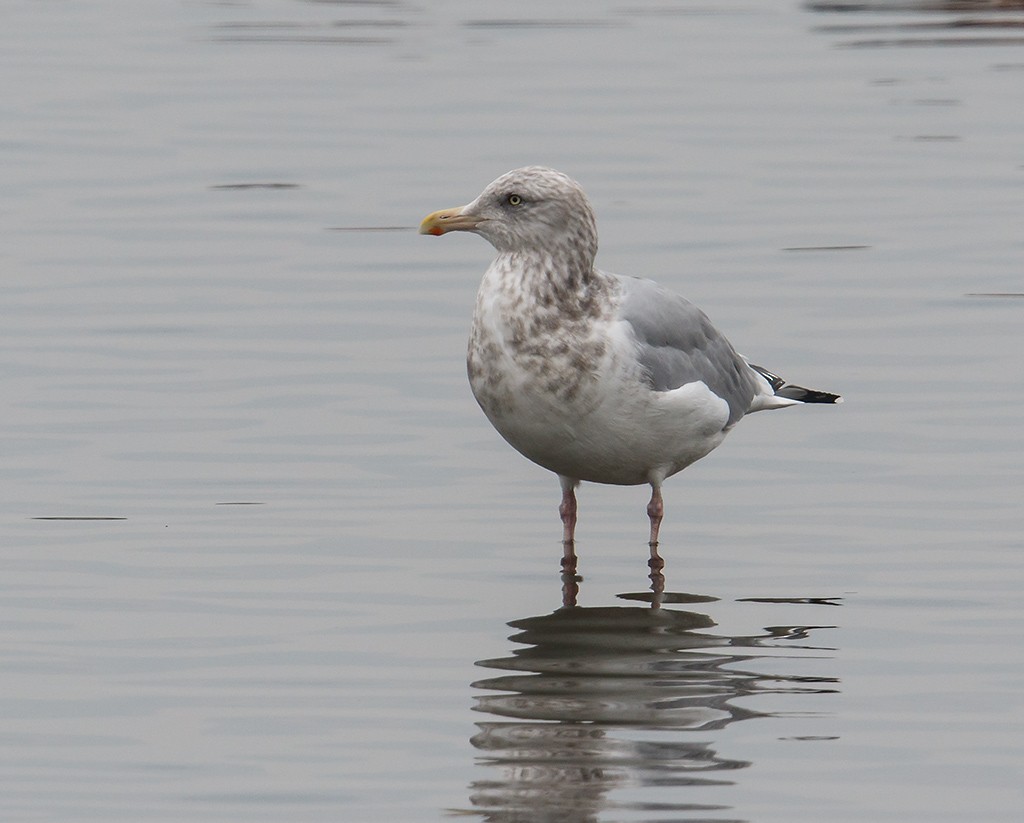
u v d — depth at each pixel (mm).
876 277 21844
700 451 13766
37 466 15531
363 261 22844
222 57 37594
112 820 9227
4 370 18422
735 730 10234
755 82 34656
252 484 15156
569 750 9953
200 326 20094
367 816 9203
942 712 10516
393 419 17016
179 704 10727
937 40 39625
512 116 31391
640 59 37250
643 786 9500
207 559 13383
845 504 14711
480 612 12336
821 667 11234
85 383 18016
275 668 11281
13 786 9633
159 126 30906
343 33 41156
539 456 13484
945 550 13555
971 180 26906
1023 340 19359
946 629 11906
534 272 13031
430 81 34750
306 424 16828
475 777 9633
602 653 11492
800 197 25922
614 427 13070
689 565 13352
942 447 16125
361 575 13102
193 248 23469
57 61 36906
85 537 13812
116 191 26531
